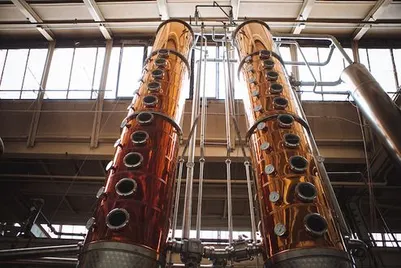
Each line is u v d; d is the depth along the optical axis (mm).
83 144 8102
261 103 4461
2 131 8250
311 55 9227
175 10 8766
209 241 7625
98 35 9555
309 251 3016
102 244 3051
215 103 8336
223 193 8188
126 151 3799
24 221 8320
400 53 9281
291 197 3389
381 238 8398
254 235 3646
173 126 4238
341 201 7801
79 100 8609
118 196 3377
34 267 5914
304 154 3803
